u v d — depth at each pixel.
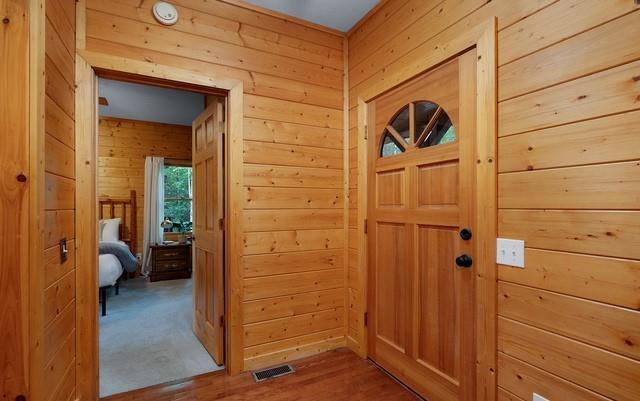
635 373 1.05
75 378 1.75
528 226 1.36
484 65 1.53
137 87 3.79
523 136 1.38
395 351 2.14
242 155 2.27
